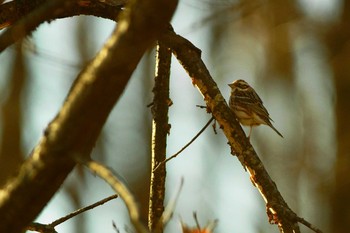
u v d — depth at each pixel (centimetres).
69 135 441
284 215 608
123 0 673
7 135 1888
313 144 1841
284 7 1759
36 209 456
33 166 448
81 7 664
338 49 1627
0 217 453
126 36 428
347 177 1548
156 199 693
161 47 701
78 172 1995
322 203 1606
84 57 2086
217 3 820
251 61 1984
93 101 437
